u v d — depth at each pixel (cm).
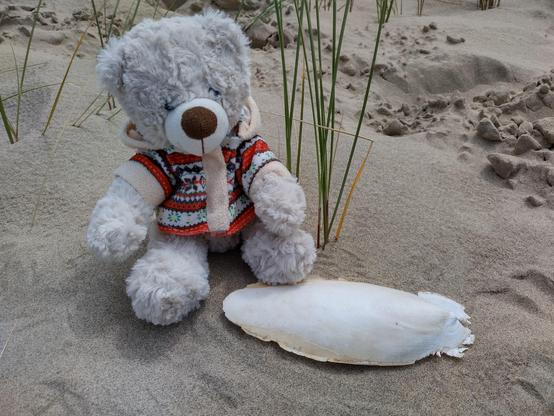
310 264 36
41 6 83
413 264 41
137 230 33
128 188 34
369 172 50
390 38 81
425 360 33
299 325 33
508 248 42
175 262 34
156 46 31
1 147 52
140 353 33
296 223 34
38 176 48
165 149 35
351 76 71
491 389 32
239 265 40
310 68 71
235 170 36
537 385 31
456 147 56
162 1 92
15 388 31
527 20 92
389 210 46
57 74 62
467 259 41
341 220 41
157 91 31
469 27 84
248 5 90
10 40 71
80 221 44
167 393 31
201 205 35
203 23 33
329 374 32
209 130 31
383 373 32
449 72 70
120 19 81
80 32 76
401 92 69
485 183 50
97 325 35
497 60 70
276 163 36
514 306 37
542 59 76
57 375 32
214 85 32
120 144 52
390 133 59
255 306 35
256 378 32
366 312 33
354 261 41
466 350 34
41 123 54
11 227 44
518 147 53
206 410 30
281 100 63
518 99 62
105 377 32
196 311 36
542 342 34
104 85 32
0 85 61
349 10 93
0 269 39
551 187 49
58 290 38
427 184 49
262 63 73
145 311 33
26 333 35
